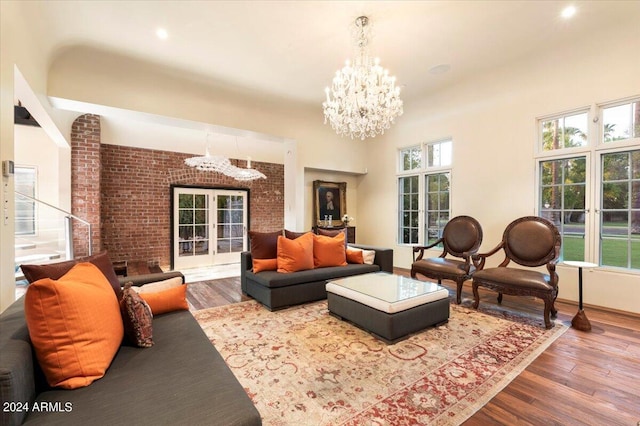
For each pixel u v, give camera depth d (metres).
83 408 1.06
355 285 3.00
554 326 2.79
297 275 3.39
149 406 1.08
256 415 1.07
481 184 4.41
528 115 3.90
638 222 3.18
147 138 5.59
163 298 2.08
